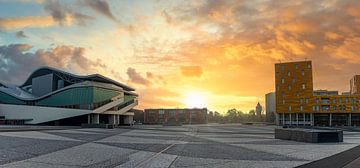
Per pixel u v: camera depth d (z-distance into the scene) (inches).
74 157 598.2
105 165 504.1
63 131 1706.4
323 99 3767.2
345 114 3782.0
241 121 7017.7
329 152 741.9
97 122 3634.4
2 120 3346.5
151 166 497.0
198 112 5915.4
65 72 3890.3
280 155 668.7
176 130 2155.5
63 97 3745.1
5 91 4197.8
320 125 3809.1
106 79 3853.3
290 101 3784.5
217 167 494.3
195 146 869.2
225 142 1048.2
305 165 520.7
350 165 521.3
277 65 3890.3
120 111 4170.8
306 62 3750.0
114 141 1024.9
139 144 914.1
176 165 509.4
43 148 755.4
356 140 1234.6
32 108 3341.5
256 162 554.3
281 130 1266.0
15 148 740.7
